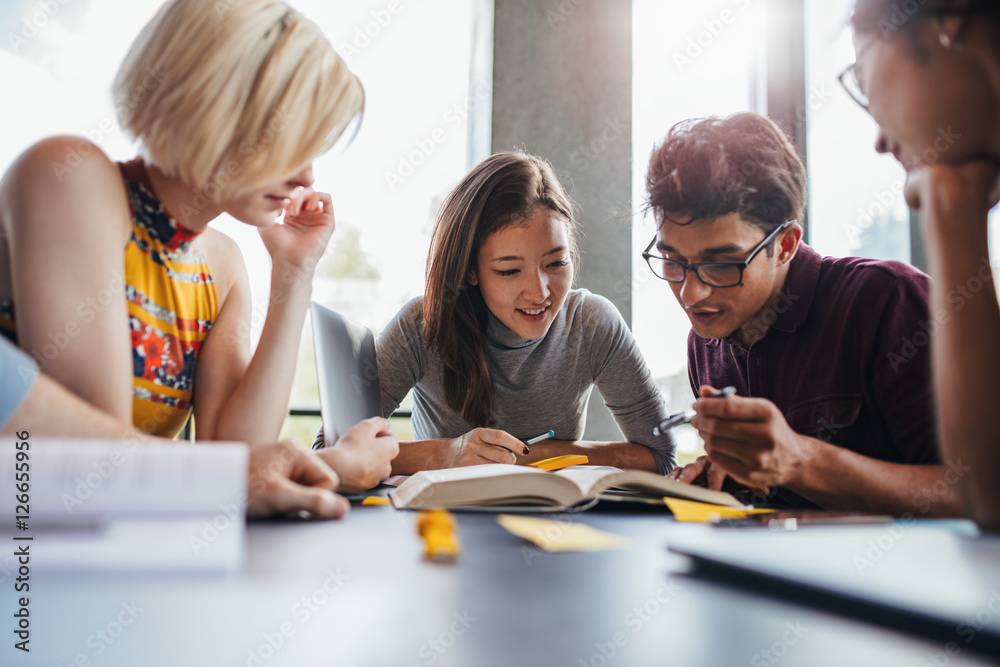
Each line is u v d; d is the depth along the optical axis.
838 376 1.07
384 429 0.98
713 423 0.80
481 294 1.44
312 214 1.17
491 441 1.18
